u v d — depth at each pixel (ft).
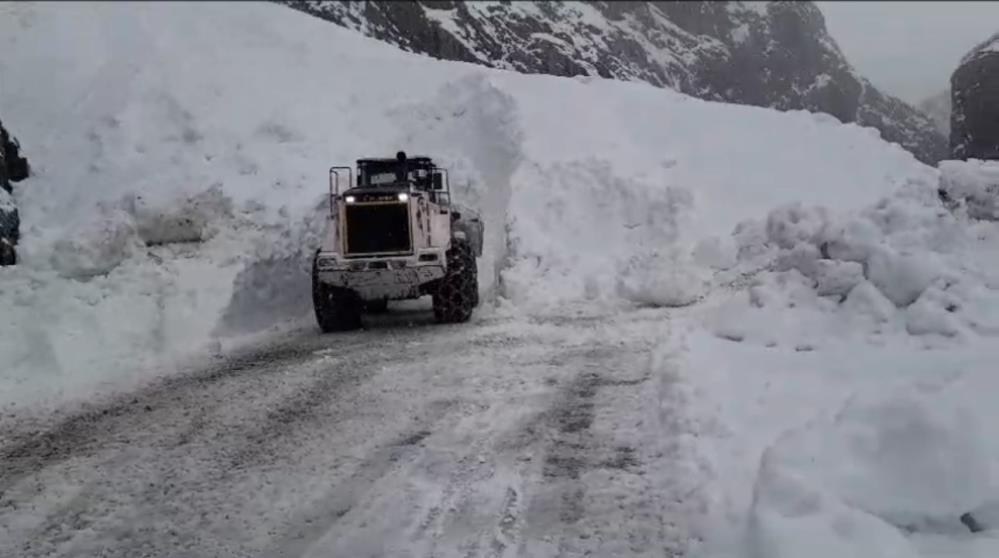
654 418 16.06
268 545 11.96
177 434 17.28
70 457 16.16
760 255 31.63
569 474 13.87
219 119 39.81
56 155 37.22
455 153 41.34
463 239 29.66
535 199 36.94
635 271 32.35
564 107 42.88
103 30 46.98
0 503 13.94
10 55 42.88
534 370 20.81
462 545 11.60
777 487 11.14
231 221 33.63
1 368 23.39
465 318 29.14
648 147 40.98
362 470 14.57
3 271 28.66
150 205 33.14
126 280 29.58
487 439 15.79
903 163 40.16
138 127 38.73
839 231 21.79
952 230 20.45
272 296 31.68
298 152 38.99
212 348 26.53
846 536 9.93
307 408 18.65
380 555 11.43
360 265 27.91
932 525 10.30
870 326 19.06
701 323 23.12
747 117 43.70
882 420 12.01
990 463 10.58
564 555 11.17
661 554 11.05
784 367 17.33
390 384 20.27
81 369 23.94
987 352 16.17
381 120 43.04
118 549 12.07
